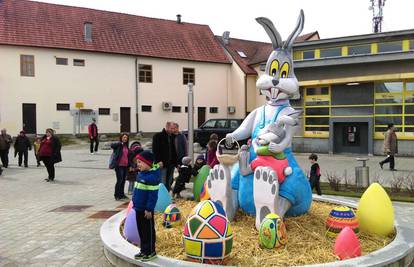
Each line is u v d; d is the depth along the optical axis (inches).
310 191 273.1
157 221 283.4
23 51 1186.0
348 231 215.3
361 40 831.7
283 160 259.3
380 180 526.6
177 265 197.3
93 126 940.0
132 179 424.8
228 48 1539.1
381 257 205.3
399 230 257.3
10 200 427.8
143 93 1366.9
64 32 1278.3
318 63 854.5
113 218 289.9
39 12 1293.1
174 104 1422.2
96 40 1315.2
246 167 267.3
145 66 1373.0
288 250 224.1
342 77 850.1
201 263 201.6
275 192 245.4
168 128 399.2
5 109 1166.3
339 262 197.9
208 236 202.1
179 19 1568.7
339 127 898.7
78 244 266.8
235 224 268.4
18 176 608.1
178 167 405.7
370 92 850.1
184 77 1443.2
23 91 1187.3
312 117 923.4
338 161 763.4
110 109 1310.3
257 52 1565.0
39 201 421.1
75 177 594.2
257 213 255.3
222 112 1507.1
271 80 274.7
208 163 417.4
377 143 852.6
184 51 1456.7
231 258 211.5
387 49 815.7
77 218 341.4
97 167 703.7
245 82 1462.8
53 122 1226.0
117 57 1322.6
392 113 836.6
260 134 263.7
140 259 204.7
